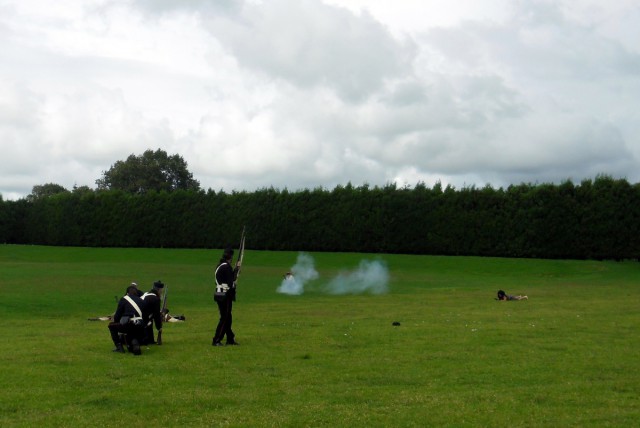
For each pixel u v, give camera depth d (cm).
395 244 7025
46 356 1530
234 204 7850
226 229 7869
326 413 1057
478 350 1634
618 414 1048
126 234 8344
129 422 1012
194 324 2227
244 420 1022
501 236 6519
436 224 6844
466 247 6688
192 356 1550
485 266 5912
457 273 5556
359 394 1180
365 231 7162
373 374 1351
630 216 5981
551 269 5638
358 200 7225
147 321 1714
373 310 2716
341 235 7275
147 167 12900
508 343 1752
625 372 1370
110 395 1170
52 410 1078
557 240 6262
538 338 1842
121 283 3897
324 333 1953
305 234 7444
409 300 3241
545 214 6312
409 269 5934
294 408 1089
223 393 1189
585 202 6169
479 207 6656
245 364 1455
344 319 2359
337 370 1394
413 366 1433
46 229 8844
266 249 7631
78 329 2070
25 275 4384
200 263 6525
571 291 3831
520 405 1105
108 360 1491
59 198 8775
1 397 1147
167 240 8156
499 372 1368
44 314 2536
